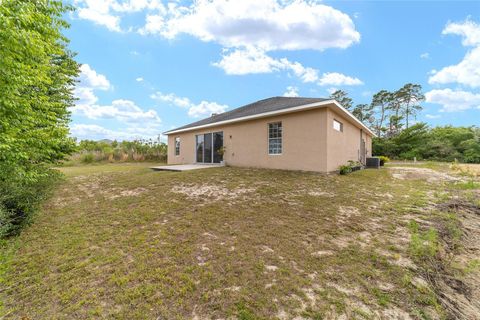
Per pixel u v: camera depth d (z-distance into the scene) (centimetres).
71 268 288
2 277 270
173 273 269
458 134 2420
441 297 233
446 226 404
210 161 1348
